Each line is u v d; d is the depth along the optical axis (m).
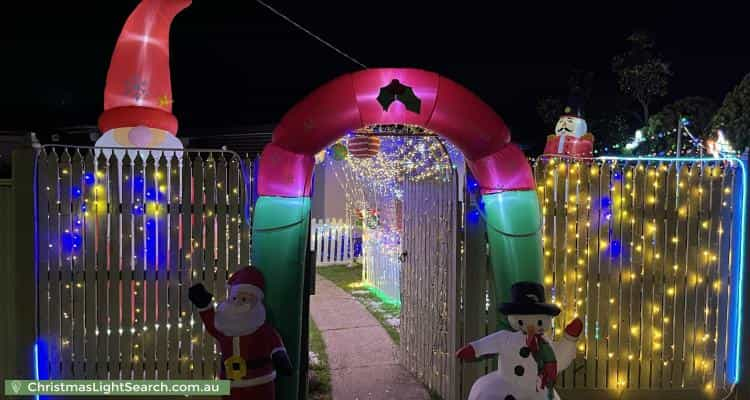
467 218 5.41
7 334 5.09
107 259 5.16
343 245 15.64
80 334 5.14
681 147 9.34
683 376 5.69
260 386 4.19
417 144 6.80
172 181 5.18
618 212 5.55
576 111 8.77
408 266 6.89
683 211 5.62
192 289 4.27
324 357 7.27
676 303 5.66
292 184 4.64
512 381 4.22
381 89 4.52
